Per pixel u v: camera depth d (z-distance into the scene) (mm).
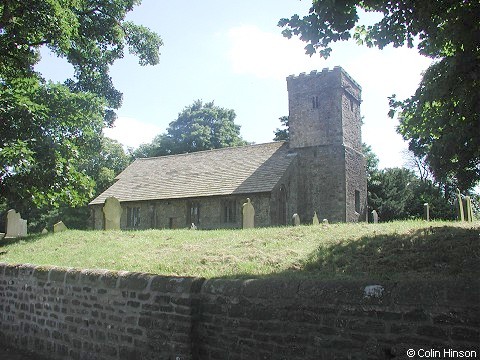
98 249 11438
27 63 16812
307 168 31781
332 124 31484
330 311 4379
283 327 4691
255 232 11562
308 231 10703
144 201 32594
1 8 13602
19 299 8227
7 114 15211
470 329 3607
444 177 8133
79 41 20938
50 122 16688
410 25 7332
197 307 5508
